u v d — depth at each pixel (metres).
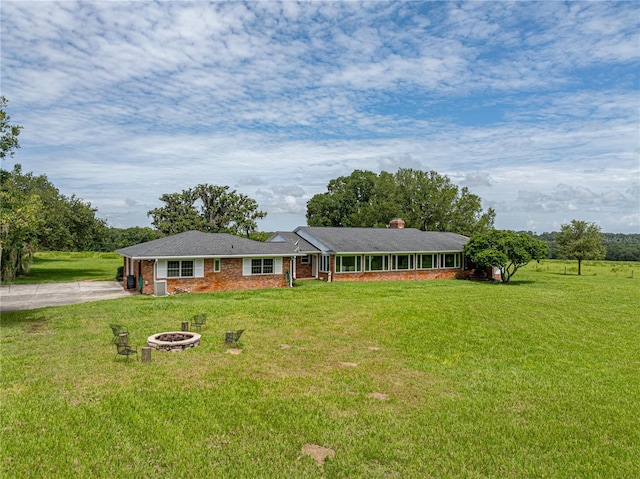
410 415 7.63
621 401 8.52
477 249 33.81
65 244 34.81
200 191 53.06
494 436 6.89
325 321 15.63
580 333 14.71
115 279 32.34
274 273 27.66
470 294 24.55
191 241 26.34
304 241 34.56
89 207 37.56
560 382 9.58
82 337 12.71
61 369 9.66
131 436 6.62
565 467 6.03
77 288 26.58
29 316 16.16
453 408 7.98
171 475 5.61
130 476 5.56
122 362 10.25
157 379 9.09
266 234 56.81
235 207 53.25
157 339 11.83
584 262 61.81
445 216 51.81
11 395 8.10
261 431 6.89
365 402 8.16
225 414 7.46
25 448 6.18
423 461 6.10
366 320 15.92
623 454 6.43
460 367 10.53
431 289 27.31
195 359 10.60
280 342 12.52
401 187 53.94
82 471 5.66
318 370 10.01
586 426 7.36
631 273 41.75
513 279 36.59
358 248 32.53
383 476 5.69
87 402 7.85
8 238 17.48
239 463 5.95
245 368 10.00
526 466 6.02
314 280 32.88
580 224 42.06
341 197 62.91
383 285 29.67
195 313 16.81
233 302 19.88
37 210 19.98
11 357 10.56
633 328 15.75
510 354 11.84
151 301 20.25
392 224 43.25
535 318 17.16
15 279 31.67
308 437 6.73
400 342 12.80
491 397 8.58
